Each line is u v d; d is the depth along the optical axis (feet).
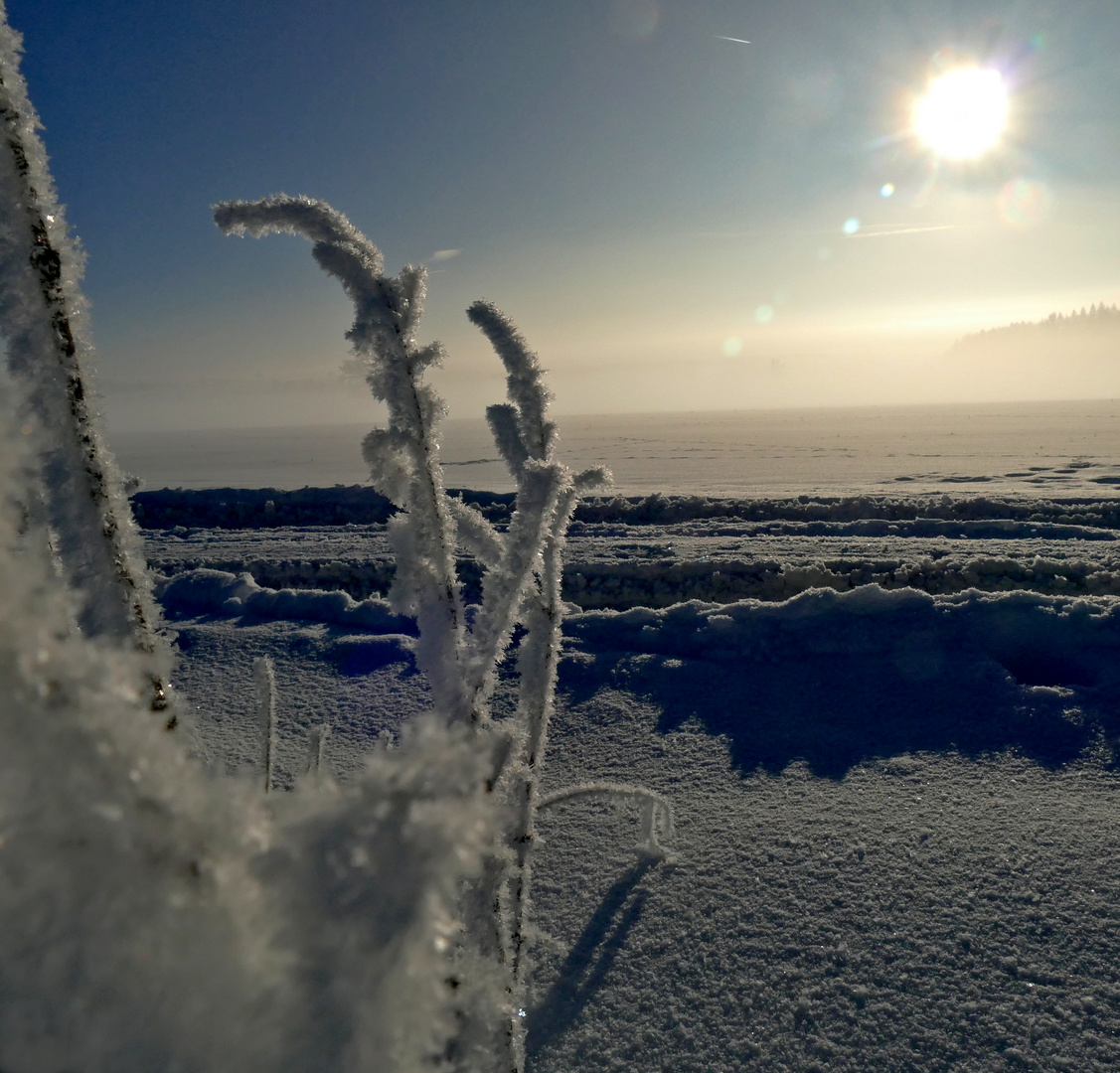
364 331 2.87
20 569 0.72
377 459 2.91
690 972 7.29
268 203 2.83
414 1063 0.84
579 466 93.86
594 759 11.56
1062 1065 6.23
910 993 6.95
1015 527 34.99
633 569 28.19
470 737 2.79
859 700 12.76
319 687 14.38
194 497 47.57
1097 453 91.30
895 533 35.96
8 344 1.77
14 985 0.69
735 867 8.70
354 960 0.79
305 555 31.14
